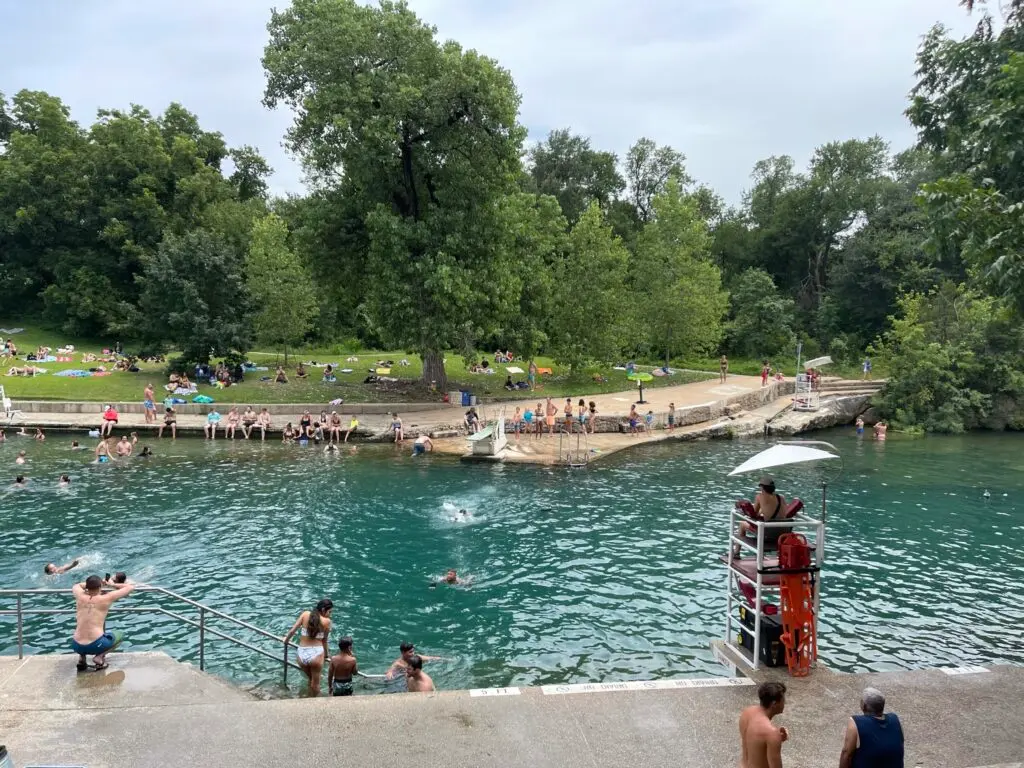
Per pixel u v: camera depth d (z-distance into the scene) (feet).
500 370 179.93
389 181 131.95
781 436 130.82
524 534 69.15
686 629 48.78
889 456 113.50
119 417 124.88
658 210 193.16
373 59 122.93
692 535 69.15
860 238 228.43
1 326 226.99
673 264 190.19
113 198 234.58
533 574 58.75
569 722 26.89
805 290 260.83
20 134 231.09
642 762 24.21
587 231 161.48
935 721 26.89
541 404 138.92
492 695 29.17
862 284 221.87
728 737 25.70
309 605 52.47
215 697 31.22
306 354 217.77
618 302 163.94
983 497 86.12
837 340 219.00
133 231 231.50
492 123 125.49
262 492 83.82
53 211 227.61
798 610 30.12
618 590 55.57
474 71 120.98
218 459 102.63
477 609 51.90
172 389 137.08
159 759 25.02
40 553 62.44
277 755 25.02
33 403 126.93
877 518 76.89
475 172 128.77
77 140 242.78
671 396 149.18
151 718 28.04
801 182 264.52
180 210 241.55
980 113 46.24
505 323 148.66
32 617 50.01
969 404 143.84
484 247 128.98
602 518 74.64
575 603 53.06
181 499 80.43
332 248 137.90
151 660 34.73
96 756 25.31
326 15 120.47
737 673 31.55
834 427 145.38
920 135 58.70
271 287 171.42
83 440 114.42
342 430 118.01
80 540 65.82
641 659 44.45
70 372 151.23
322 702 28.94
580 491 85.87
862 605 53.62
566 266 168.55
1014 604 53.93
